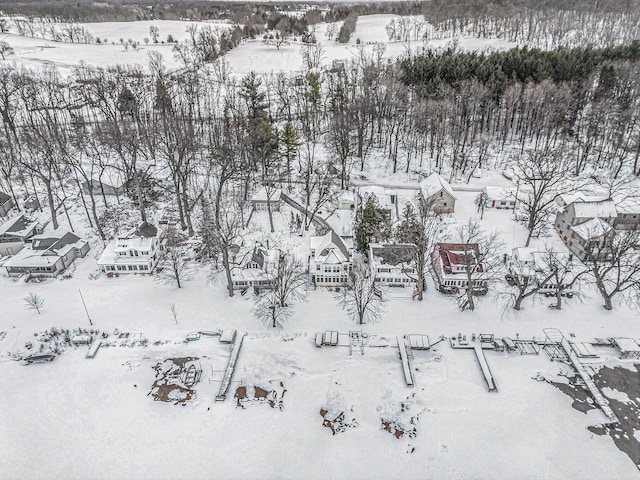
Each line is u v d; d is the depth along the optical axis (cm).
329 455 4709
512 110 11331
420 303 6556
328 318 6316
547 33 18150
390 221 7850
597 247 7119
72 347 5931
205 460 4656
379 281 6862
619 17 18888
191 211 8831
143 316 6369
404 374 5516
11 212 8688
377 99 10950
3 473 4534
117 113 12781
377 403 5219
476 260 6706
